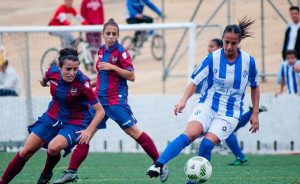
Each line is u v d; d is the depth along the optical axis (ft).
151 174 44.75
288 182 57.11
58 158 48.78
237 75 48.19
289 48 105.70
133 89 141.90
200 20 192.95
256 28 171.12
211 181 57.98
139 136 59.57
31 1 272.51
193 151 92.84
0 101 94.58
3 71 97.60
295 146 93.45
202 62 48.91
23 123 94.68
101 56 60.59
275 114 93.61
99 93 59.52
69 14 117.39
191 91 48.98
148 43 166.40
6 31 94.89
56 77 47.52
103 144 95.04
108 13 231.30
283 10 141.90
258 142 93.91
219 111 48.78
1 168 70.49
